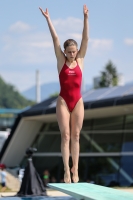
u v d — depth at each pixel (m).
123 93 80.81
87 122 95.50
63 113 26.81
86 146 93.62
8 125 163.62
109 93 86.06
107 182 87.38
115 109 81.44
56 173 95.75
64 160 27.06
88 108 82.44
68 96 26.81
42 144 101.12
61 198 37.12
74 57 26.70
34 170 49.75
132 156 85.69
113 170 87.62
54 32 27.12
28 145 103.31
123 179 85.00
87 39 27.25
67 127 26.89
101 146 91.25
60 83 27.08
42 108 90.12
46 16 27.45
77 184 27.61
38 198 37.22
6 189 76.62
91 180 90.00
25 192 48.59
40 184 49.59
